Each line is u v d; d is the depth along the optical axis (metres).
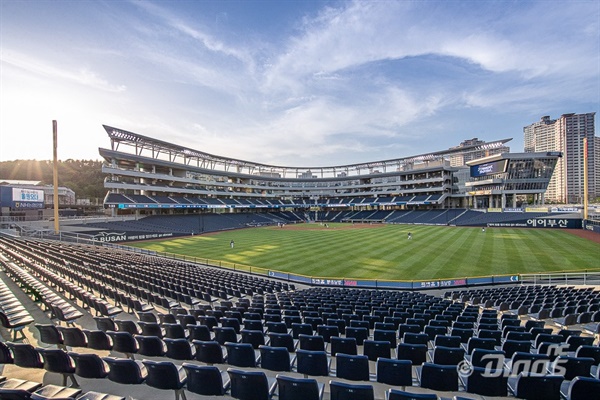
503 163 66.75
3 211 48.44
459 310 13.09
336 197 107.00
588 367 6.17
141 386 6.68
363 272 24.52
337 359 6.23
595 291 16.66
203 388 5.57
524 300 14.03
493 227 57.59
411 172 89.19
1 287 13.14
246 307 12.91
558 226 50.53
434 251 32.59
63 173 100.88
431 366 5.77
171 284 15.87
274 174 111.56
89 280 14.63
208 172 79.69
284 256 32.03
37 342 8.99
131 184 59.25
